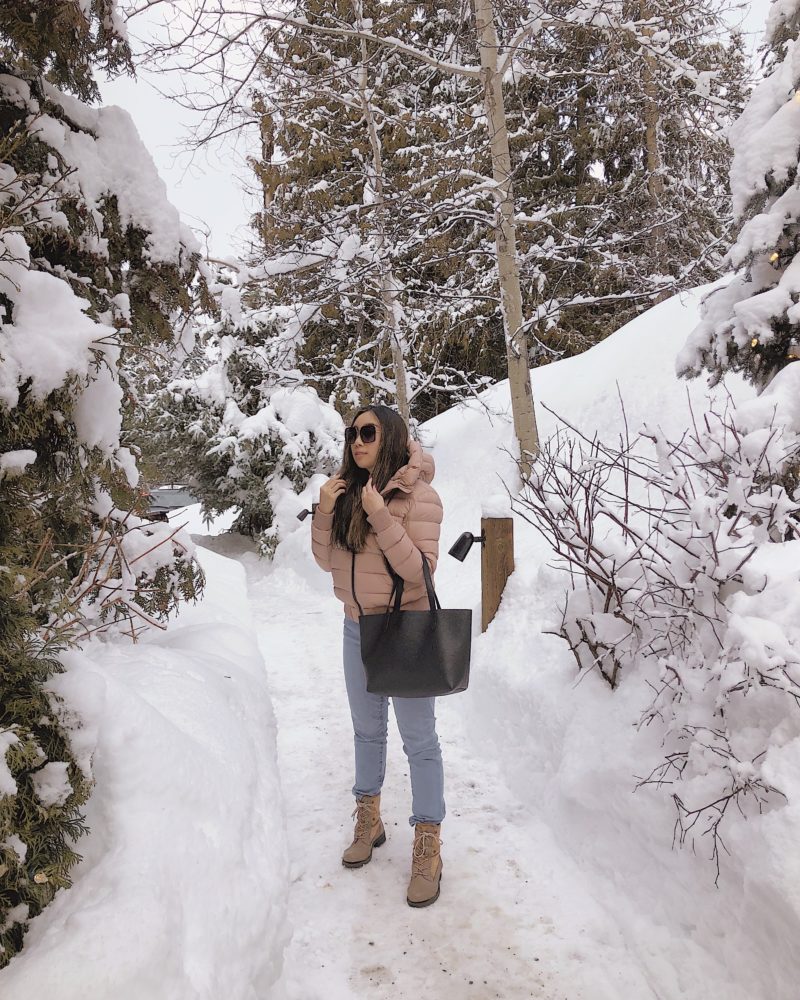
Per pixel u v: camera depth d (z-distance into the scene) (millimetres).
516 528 5766
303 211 8570
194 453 8773
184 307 2420
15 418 1497
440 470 8227
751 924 1587
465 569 5660
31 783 1264
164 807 1469
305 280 7453
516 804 2668
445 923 2021
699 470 2523
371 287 7992
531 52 6387
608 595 2477
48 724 1344
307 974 1828
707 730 1854
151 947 1163
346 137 9898
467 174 6684
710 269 9312
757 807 1678
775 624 1744
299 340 8539
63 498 2055
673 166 11250
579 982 1779
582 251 7578
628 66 6852
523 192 11836
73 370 1510
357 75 7953
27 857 1242
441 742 3250
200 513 9391
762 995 1526
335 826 2568
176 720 1820
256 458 8344
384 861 2344
